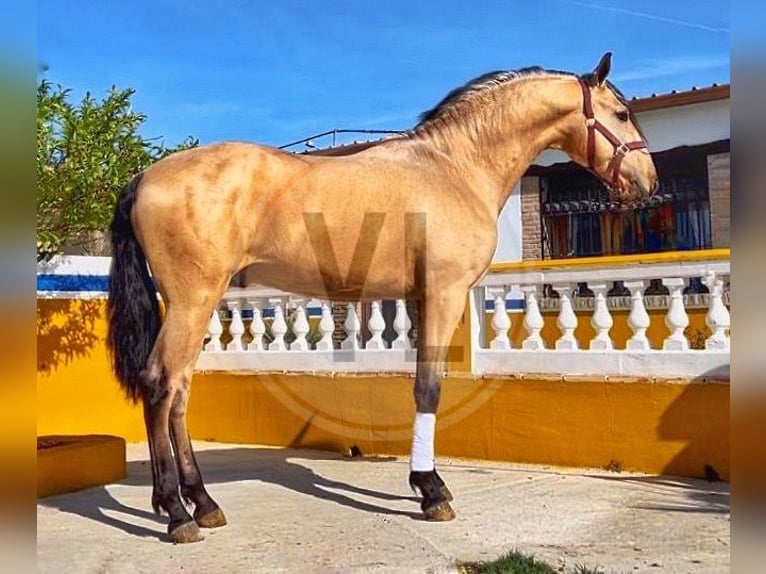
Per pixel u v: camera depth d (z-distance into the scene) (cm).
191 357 480
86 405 849
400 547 442
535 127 550
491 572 389
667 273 614
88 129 688
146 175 488
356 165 504
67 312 836
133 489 640
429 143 531
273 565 414
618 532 460
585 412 638
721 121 928
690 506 514
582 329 896
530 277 675
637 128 575
